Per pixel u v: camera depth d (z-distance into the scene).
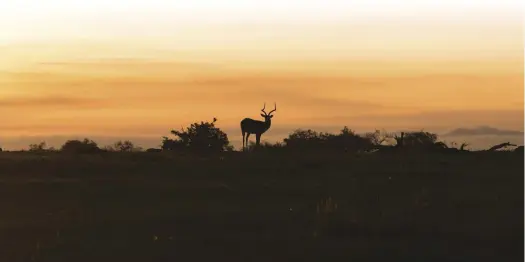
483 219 41.12
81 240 38.22
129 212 48.09
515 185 55.06
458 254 34.66
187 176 69.81
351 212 43.28
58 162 73.81
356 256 34.38
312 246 36.28
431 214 42.69
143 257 34.34
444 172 68.25
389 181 63.69
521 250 35.25
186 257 34.28
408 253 34.91
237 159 78.38
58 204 53.06
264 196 56.22
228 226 41.97
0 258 34.59
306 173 71.62
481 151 86.81
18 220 44.97
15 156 80.38
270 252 35.12
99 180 65.31
